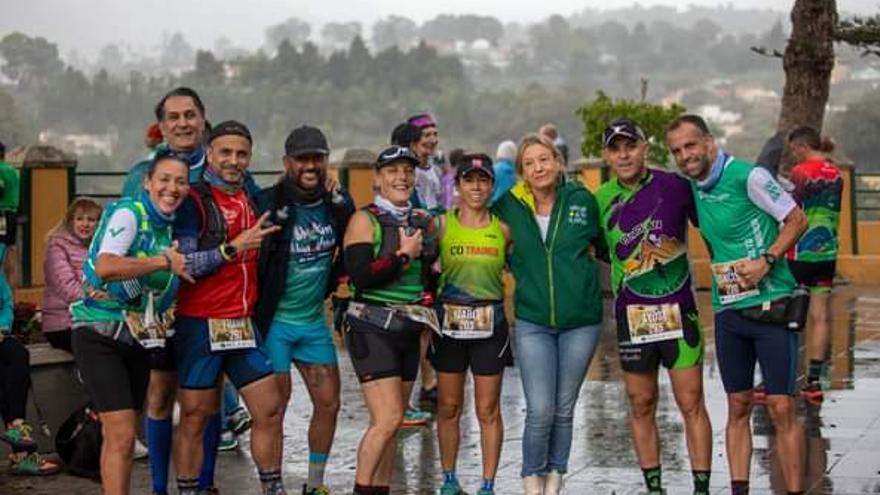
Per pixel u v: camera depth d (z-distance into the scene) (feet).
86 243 35.53
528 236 29.60
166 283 27.71
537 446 29.71
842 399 41.65
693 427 29.50
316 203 29.50
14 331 36.81
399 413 29.14
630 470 33.42
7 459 34.78
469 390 43.32
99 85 267.18
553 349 29.73
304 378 30.35
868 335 56.08
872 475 32.32
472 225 29.96
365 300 29.01
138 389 28.22
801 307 28.25
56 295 35.04
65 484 32.83
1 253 35.81
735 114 327.47
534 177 29.48
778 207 27.91
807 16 68.90
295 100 305.94
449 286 30.17
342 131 304.09
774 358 28.37
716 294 28.89
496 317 30.07
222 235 28.45
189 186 28.58
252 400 28.94
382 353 28.94
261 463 29.25
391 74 331.36
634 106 87.86
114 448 27.58
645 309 29.09
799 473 28.91
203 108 30.17
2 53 265.54
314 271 29.66
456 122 311.47
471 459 34.96
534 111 303.68
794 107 69.31
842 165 80.12
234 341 28.45
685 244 29.12
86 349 27.50
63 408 35.50
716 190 28.12
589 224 29.55
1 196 35.94
